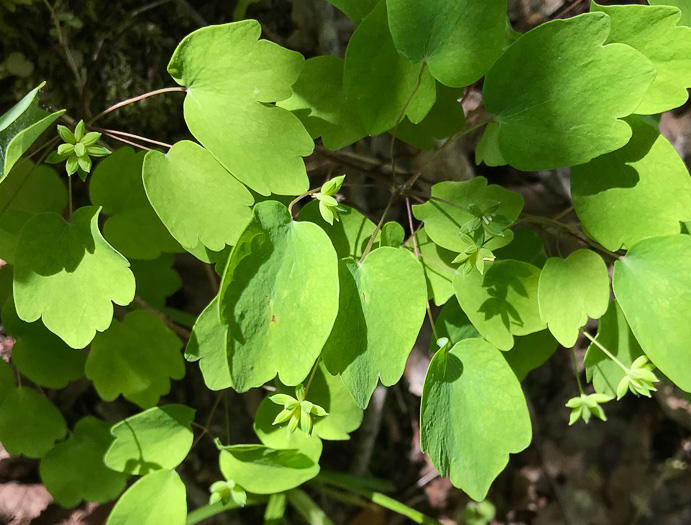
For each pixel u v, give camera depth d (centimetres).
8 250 13
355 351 11
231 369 10
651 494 22
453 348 12
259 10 16
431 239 13
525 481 23
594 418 23
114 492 15
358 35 11
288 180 11
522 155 12
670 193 12
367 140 18
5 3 14
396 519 22
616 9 11
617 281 12
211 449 20
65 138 11
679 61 11
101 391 14
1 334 16
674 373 12
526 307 12
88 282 11
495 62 11
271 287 10
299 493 19
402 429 22
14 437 14
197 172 11
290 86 11
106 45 14
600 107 11
